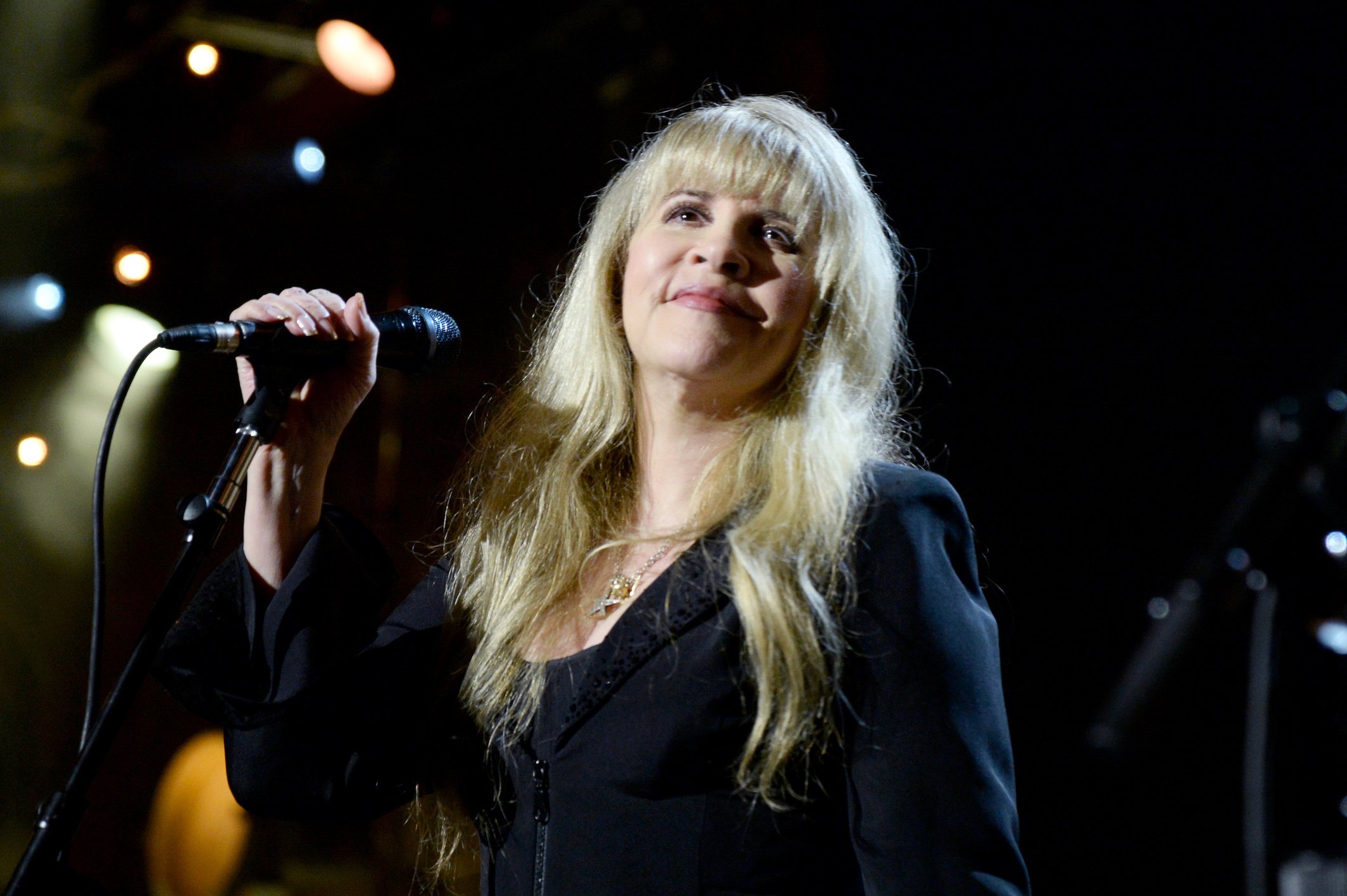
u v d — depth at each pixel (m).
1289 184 7.18
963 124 8.18
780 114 3.49
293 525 3.39
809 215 3.33
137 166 13.93
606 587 3.33
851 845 2.89
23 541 15.10
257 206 14.21
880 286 3.43
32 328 14.55
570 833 2.92
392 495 14.10
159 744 14.07
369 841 12.62
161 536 15.56
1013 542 8.04
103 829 13.77
